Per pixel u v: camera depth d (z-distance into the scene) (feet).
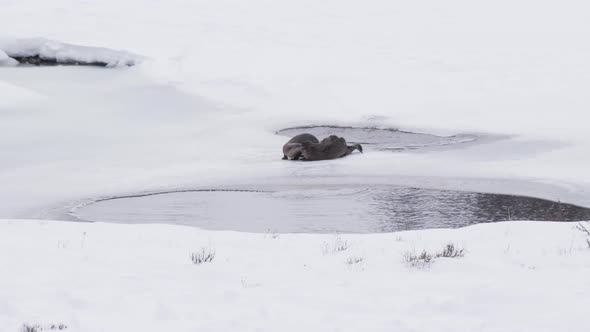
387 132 469.16
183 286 103.55
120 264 118.93
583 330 78.38
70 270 112.47
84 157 375.86
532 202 263.49
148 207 263.08
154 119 498.28
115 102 547.08
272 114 517.14
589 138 414.82
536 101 545.85
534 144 403.95
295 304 93.09
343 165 342.64
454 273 113.39
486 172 323.16
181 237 153.07
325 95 580.30
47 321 83.71
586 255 125.70
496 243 143.64
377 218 235.81
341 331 80.33
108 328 81.25
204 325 81.82
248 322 83.56
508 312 88.07
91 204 273.13
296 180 310.65
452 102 553.64
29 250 129.59
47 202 277.64
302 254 132.36
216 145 408.87
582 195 275.18
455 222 228.84
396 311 89.97
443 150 389.19
